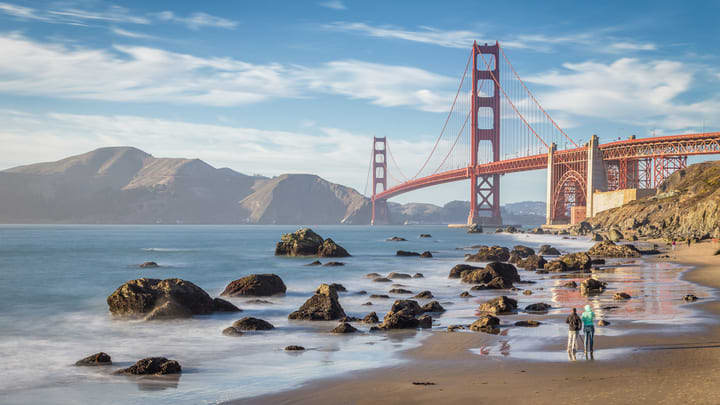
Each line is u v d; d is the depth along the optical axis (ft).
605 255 214.28
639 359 53.16
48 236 544.62
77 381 51.19
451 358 56.34
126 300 87.86
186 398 45.21
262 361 57.93
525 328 72.23
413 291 117.70
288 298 108.17
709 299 95.04
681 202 434.30
